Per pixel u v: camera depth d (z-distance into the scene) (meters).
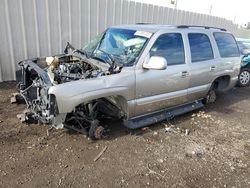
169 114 5.12
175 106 5.23
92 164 3.68
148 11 9.20
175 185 3.42
